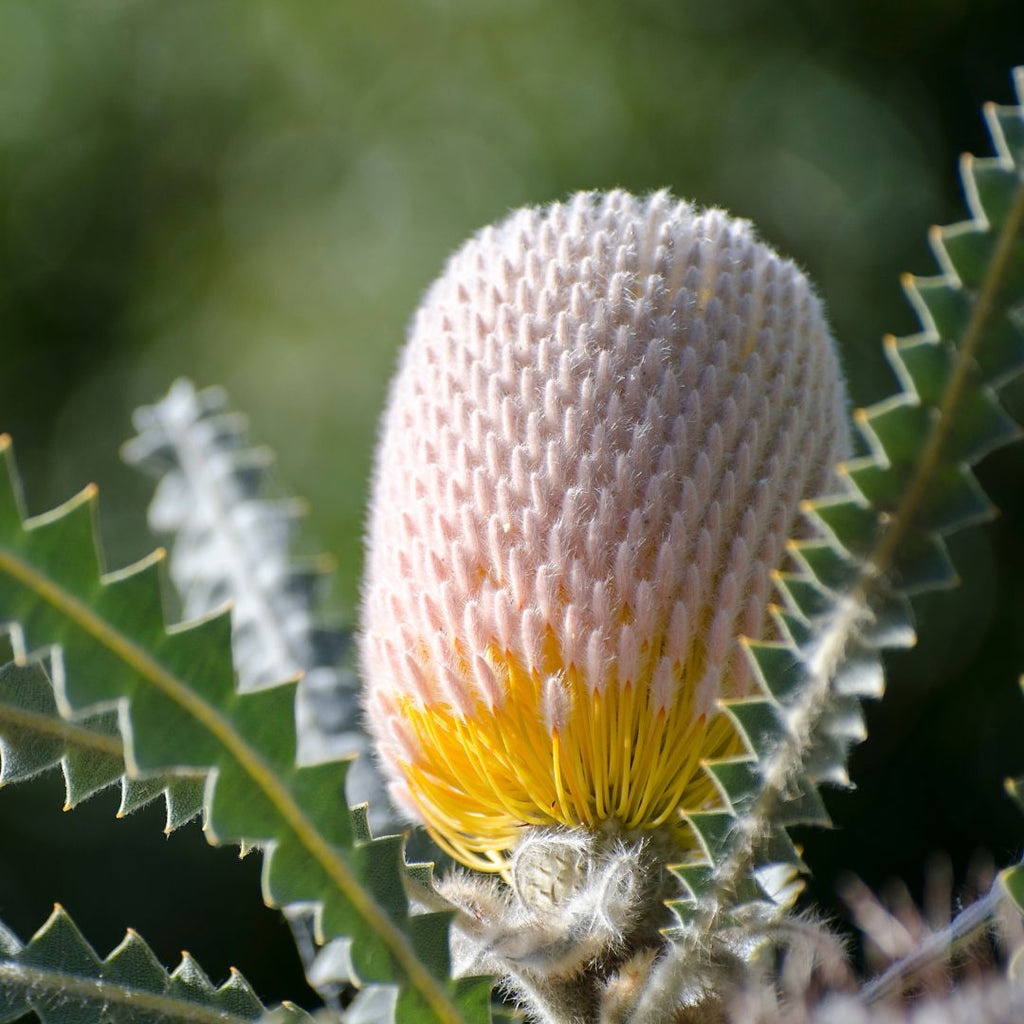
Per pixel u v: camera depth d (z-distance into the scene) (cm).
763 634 68
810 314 70
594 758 68
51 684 68
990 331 64
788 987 65
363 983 65
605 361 68
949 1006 63
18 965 67
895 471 64
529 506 68
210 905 213
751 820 65
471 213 286
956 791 232
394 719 69
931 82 276
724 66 288
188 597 83
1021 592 242
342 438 265
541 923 67
